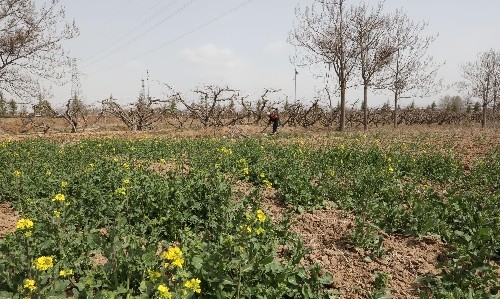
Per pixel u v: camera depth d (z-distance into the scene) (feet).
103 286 14.73
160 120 125.49
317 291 16.43
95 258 19.02
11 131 111.86
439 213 25.07
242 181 34.35
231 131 89.04
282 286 15.35
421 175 38.09
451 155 45.29
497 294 17.28
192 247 15.97
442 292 16.38
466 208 24.85
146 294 13.60
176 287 13.89
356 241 21.79
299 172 33.76
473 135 74.64
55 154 45.98
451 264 18.20
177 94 107.14
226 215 21.09
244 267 15.02
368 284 18.24
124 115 114.32
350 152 45.01
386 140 67.62
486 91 147.95
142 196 23.70
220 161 39.06
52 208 21.80
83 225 22.89
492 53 147.54
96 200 25.18
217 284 14.79
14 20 90.89
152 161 45.27
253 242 16.61
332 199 30.32
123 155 47.70
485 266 17.62
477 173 37.06
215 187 24.63
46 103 104.99
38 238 17.56
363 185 31.09
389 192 29.40
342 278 18.67
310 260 20.15
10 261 15.31
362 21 104.37
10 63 91.76
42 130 114.52
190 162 40.45
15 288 14.60
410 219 24.03
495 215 24.43
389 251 20.86
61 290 14.37
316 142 64.80
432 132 88.63
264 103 109.40
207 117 107.96
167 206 22.80
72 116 114.32
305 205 28.37
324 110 133.39
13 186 29.76
